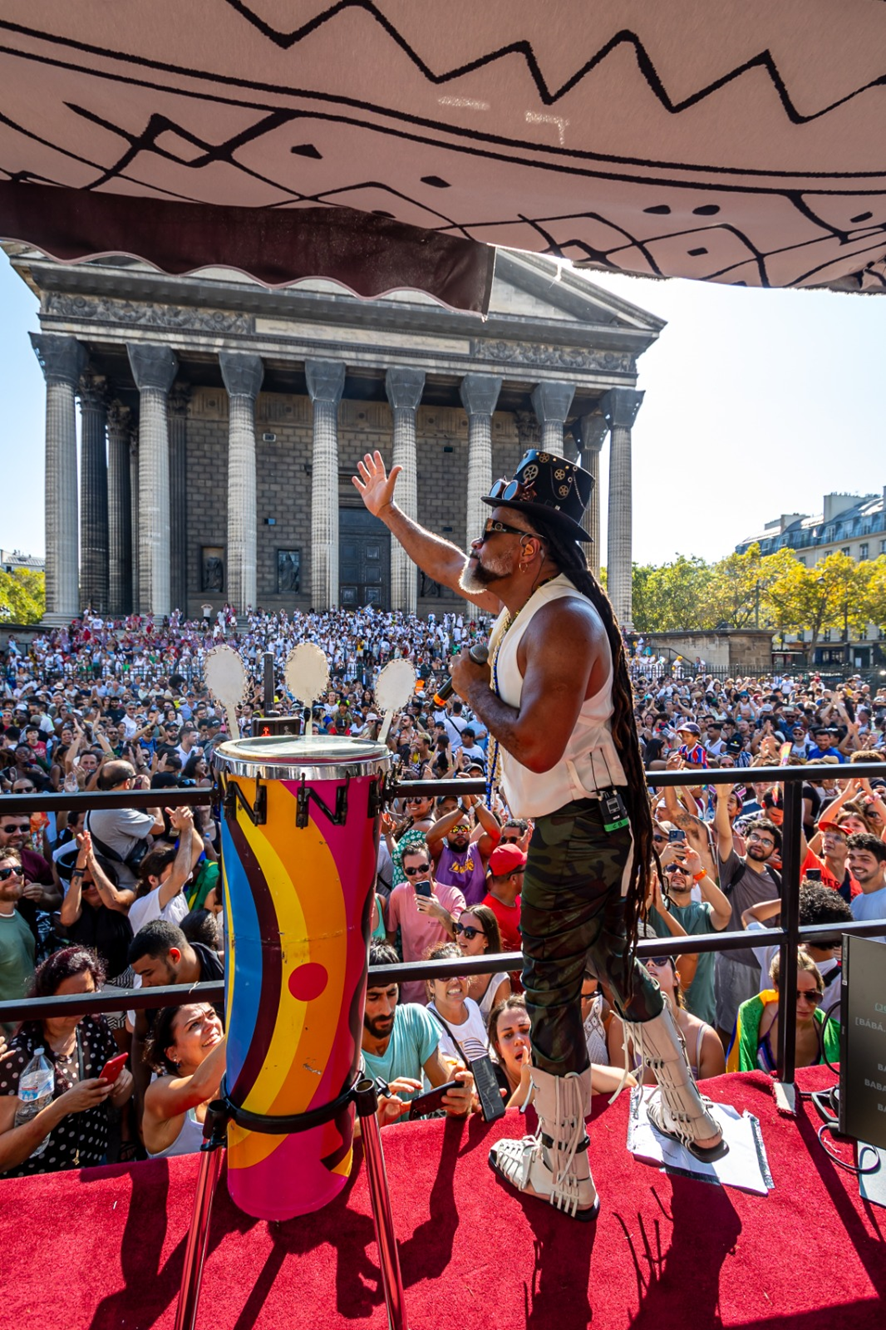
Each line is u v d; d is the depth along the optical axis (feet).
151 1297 5.81
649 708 60.75
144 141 6.88
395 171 7.23
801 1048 11.75
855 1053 7.41
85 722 43.80
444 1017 12.66
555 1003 6.32
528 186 7.36
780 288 9.86
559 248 8.86
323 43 5.28
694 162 6.77
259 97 6.03
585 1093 6.54
